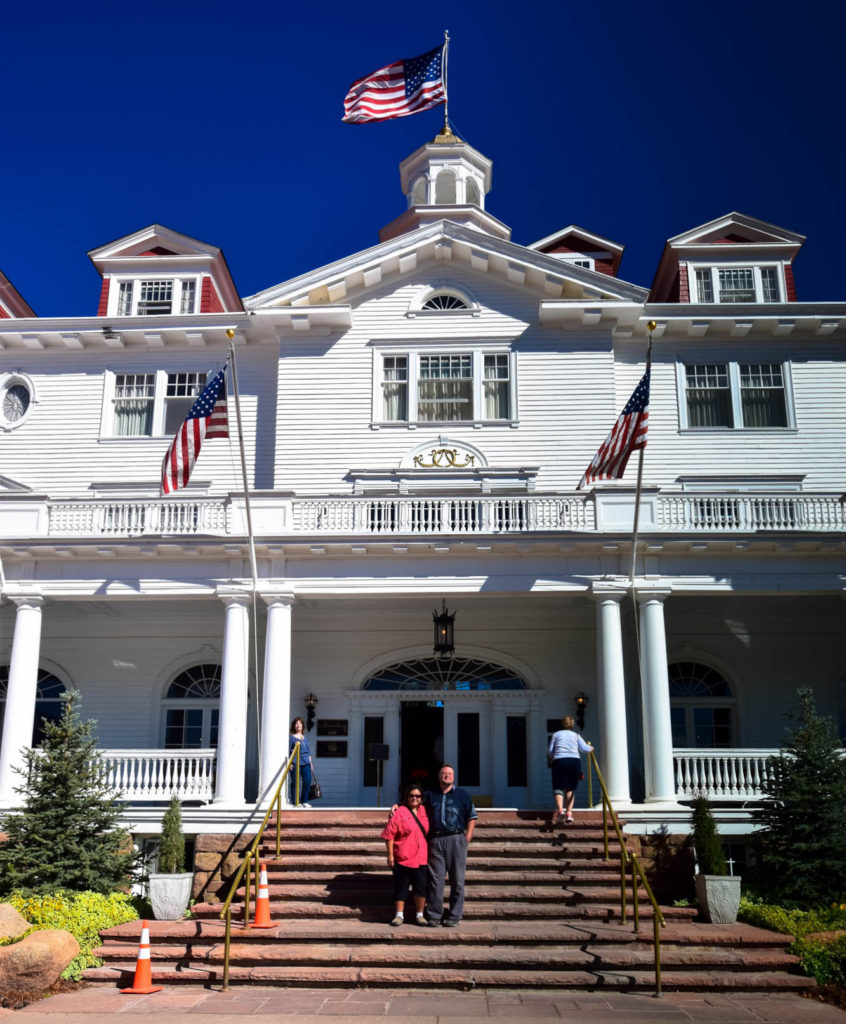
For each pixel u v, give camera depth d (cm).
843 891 1510
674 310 2422
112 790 1781
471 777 2288
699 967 1253
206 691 2370
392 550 1997
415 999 1165
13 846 1587
